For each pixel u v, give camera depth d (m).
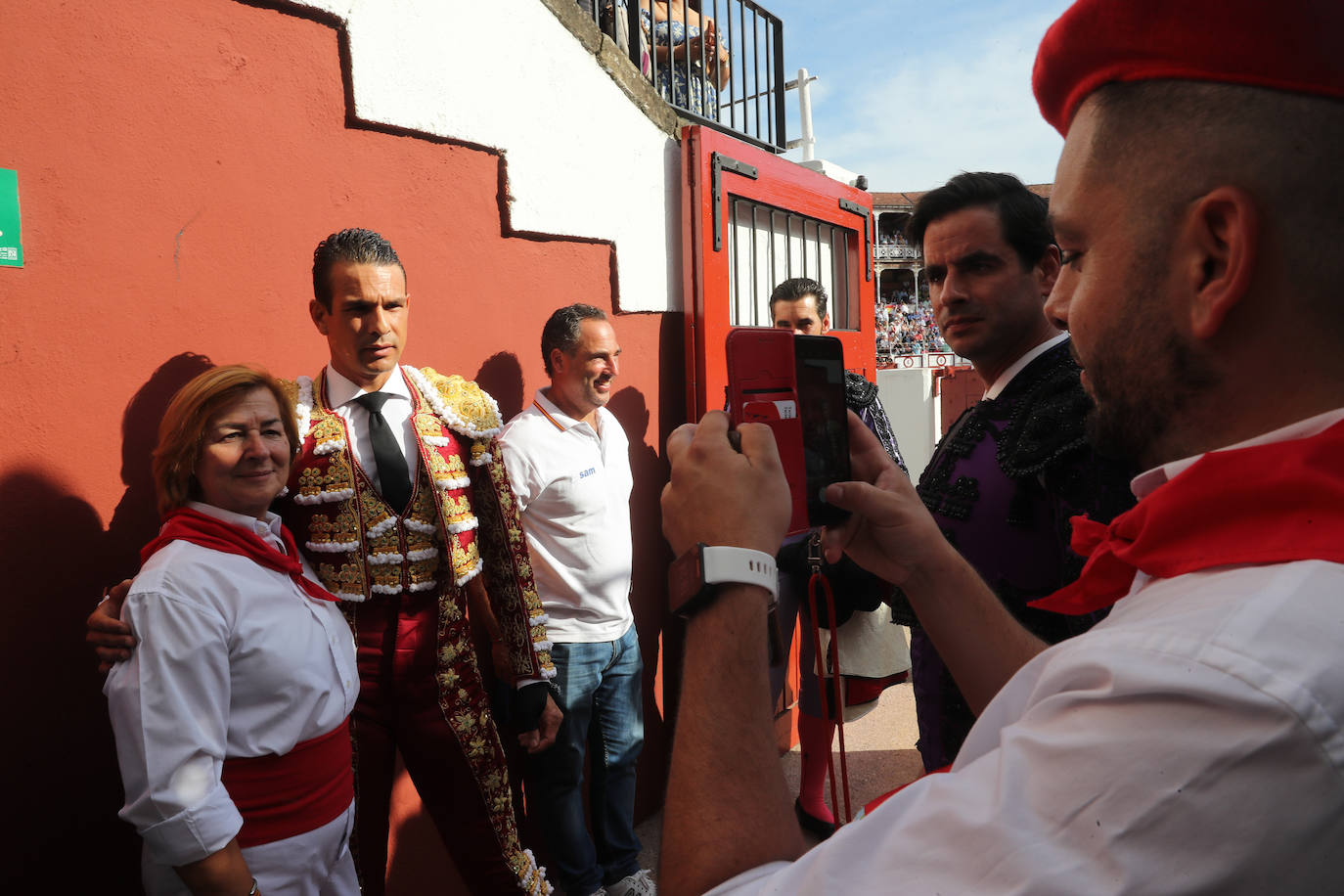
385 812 1.93
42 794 1.56
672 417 3.31
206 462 1.49
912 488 0.92
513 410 2.57
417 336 2.26
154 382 1.72
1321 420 0.39
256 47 1.88
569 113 2.71
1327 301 0.40
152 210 1.71
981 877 0.35
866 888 0.38
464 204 2.39
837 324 4.46
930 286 1.66
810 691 2.94
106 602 1.41
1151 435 0.47
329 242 1.80
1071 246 0.50
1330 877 0.31
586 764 2.86
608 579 2.53
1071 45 0.48
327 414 1.82
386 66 2.13
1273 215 0.40
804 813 2.99
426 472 1.89
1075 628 1.26
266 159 1.91
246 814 1.42
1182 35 0.43
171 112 1.74
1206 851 0.32
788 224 3.98
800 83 5.00
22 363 1.53
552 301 2.71
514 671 2.14
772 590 0.56
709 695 0.54
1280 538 0.37
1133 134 0.45
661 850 0.52
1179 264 0.44
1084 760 0.35
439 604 1.93
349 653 1.67
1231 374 0.43
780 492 0.60
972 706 0.84
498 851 2.01
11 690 1.52
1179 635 0.35
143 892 1.70
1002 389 1.45
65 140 1.58
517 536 2.12
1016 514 1.30
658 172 3.17
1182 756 0.33
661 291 3.19
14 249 1.51
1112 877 0.33
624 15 3.50
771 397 0.76
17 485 1.52
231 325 1.85
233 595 1.42
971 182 1.55
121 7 1.65
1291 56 0.40
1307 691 0.32
